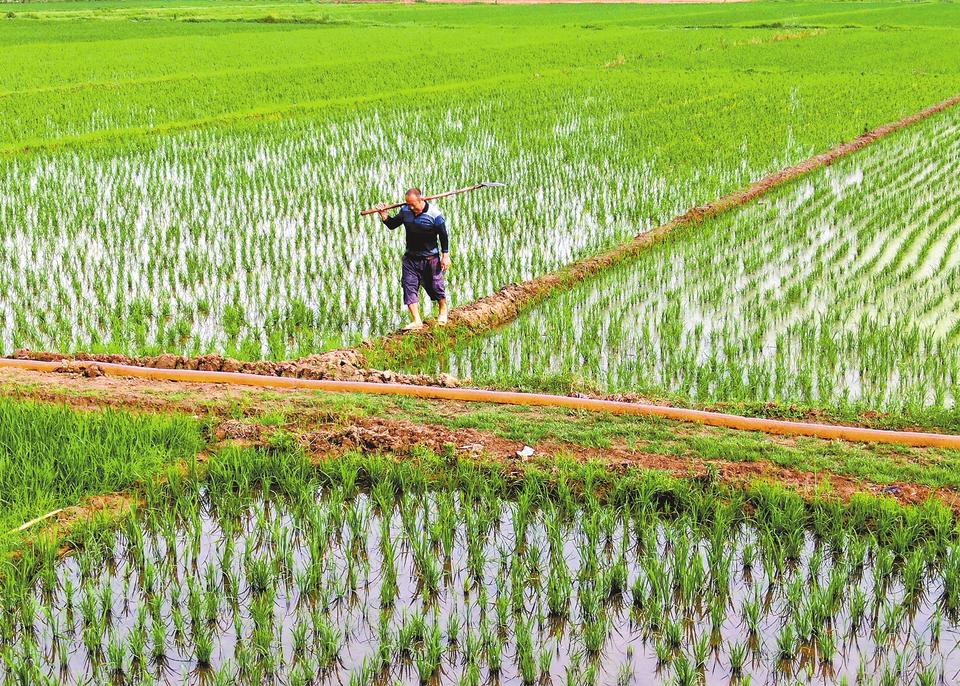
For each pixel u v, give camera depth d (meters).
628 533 14.68
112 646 11.87
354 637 12.48
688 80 70.81
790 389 20.05
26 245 30.27
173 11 142.62
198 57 84.94
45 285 26.75
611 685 11.58
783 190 37.72
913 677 11.66
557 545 13.96
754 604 12.59
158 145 45.28
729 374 20.62
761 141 46.91
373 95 61.56
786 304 25.19
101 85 65.44
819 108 57.25
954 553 13.50
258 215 33.88
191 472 16.22
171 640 12.39
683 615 12.87
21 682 11.42
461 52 91.56
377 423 17.86
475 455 16.56
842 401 19.22
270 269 28.50
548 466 16.22
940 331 23.33
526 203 35.41
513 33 115.50
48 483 15.42
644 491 15.28
